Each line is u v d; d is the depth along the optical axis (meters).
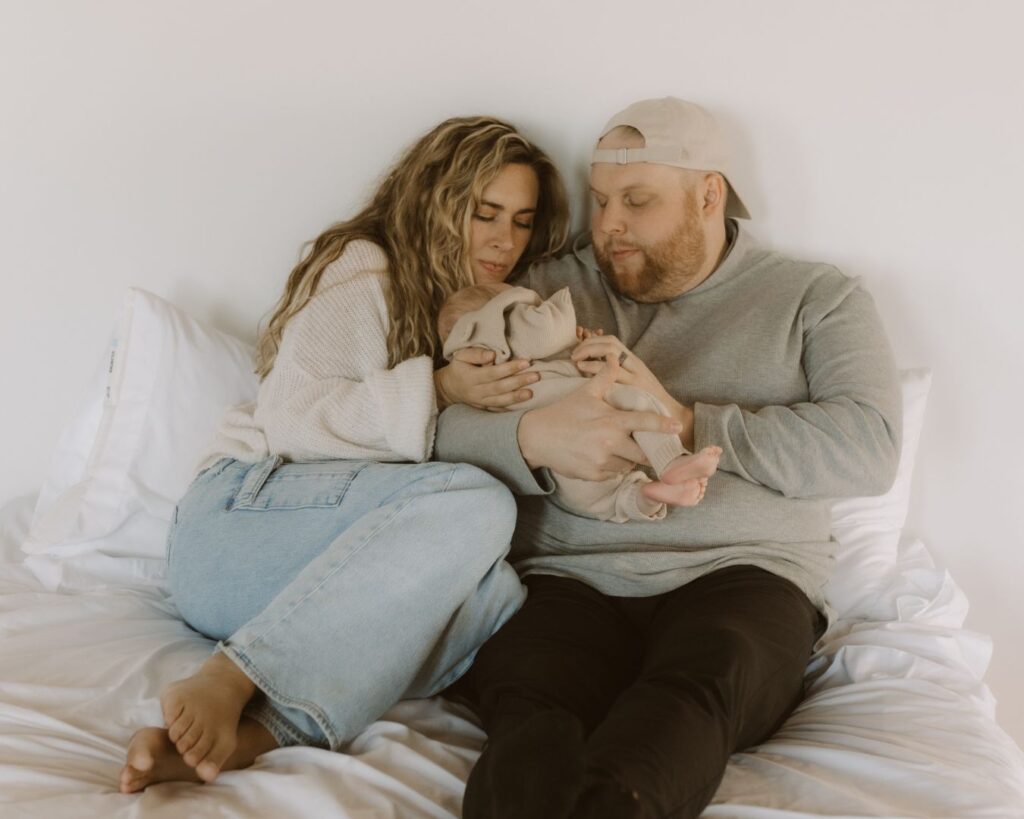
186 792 1.05
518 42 1.80
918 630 1.47
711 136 1.61
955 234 1.81
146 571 1.57
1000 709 1.93
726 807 1.07
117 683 1.22
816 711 1.33
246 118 1.79
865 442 1.45
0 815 0.96
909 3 1.75
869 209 1.82
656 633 1.35
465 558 1.26
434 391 1.42
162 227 1.81
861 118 1.79
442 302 1.61
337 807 1.01
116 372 1.64
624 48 1.80
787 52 1.78
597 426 1.30
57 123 1.77
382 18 1.78
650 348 1.62
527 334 1.42
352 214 1.83
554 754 0.92
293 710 1.16
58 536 1.55
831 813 1.05
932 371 1.85
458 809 1.08
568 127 1.82
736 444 1.43
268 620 1.17
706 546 1.42
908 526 1.90
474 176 1.61
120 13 1.74
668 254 1.60
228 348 1.71
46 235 1.80
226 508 1.37
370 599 1.20
